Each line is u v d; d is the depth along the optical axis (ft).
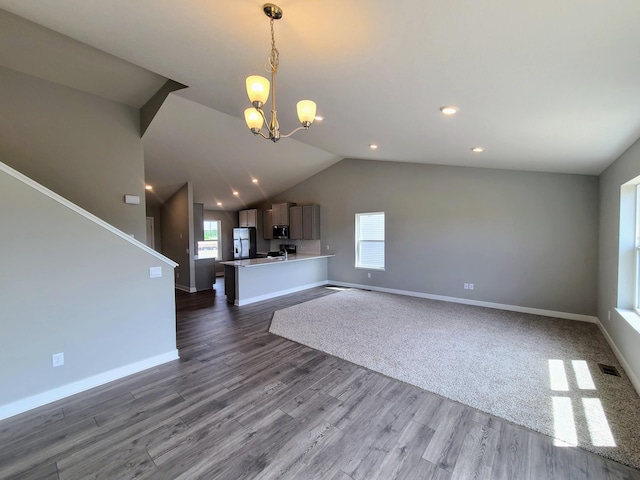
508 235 16.48
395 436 6.63
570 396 8.11
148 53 6.64
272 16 4.65
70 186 12.10
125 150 13.56
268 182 24.85
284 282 21.22
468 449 6.23
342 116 9.55
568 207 14.83
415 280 20.10
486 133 9.07
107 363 9.05
